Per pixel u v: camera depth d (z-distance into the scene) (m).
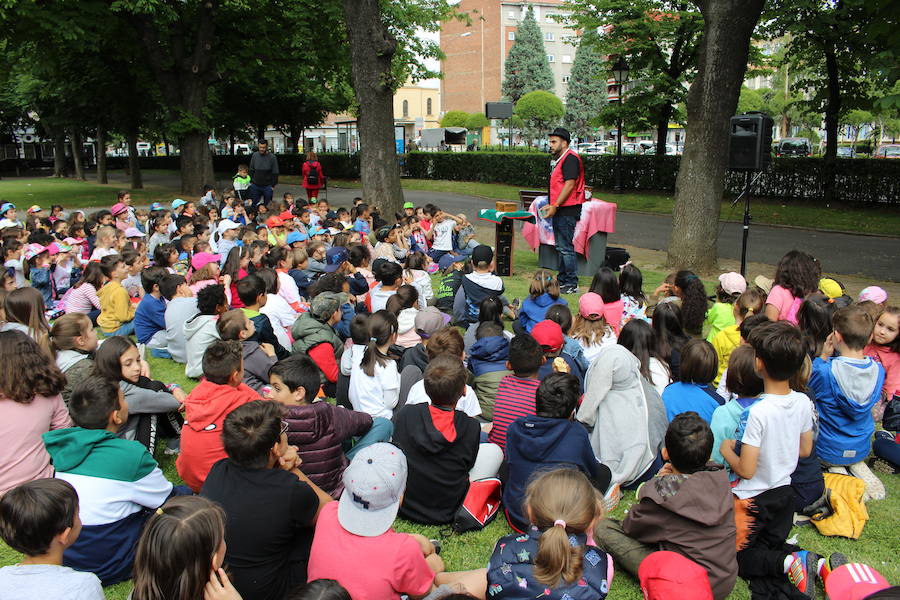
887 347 4.36
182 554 2.02
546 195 9.90
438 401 3.36
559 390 3.38
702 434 2.84
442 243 10.26
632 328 4.36
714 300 7.30
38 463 3.38
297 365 3.42
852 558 3.23
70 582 2.14
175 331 5.82
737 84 9.57
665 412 3.93
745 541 3.06
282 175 34.38
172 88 20.59
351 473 2.43
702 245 10.05
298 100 31.73
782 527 3.08
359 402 4.19
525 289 8.75
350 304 6.13
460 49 77.31
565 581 2.32
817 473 3.44
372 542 2.41
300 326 4.85
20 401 3.36
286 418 3.31
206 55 20.17
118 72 22.42
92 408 3.00
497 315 5.36
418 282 7.15
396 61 24.36
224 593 2.12
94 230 9.97
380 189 12.66
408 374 4.40
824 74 20.48
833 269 10.91
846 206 17.50
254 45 21.52
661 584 2.47
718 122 9.69
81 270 8.28
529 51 68.31
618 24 21.30
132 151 26.72
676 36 20.84
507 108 28.70
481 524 3.44
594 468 3.46
